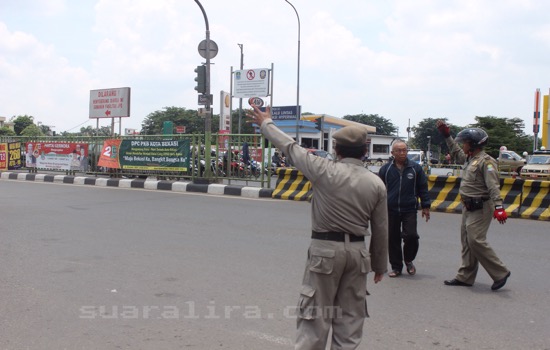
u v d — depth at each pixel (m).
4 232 8.69
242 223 9.89
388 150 62.28
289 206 12.44
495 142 51.97
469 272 5.99
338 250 3.11
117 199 13.47
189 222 9.94
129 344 4.14
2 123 85.38
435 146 70.88
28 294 5.36
